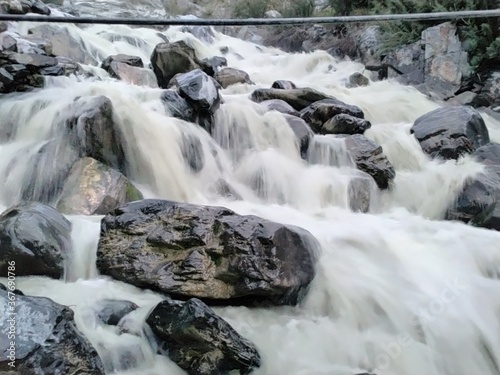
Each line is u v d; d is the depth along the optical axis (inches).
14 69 235.6
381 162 234.1
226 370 107.2
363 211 215.8
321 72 430.6
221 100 257.6
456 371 125.5
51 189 185.2
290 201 219.8
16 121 211.3
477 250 166.4
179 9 605.6
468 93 345.4
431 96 351.6
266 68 440.8
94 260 139.9
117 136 199.9
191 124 234.2
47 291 123.4
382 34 428.1
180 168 213.2
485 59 347.6
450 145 243.3
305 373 113.1
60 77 252.2
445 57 356.2
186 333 107.1
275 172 225.5
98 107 196.5
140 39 406.0
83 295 122.9
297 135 241.4
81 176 178.1
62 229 142.1
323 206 214.2
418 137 262.8
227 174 231.1
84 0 540.4
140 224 140.6
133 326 114.0
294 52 522.6
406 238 171.5
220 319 111.7
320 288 139.4
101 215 167.0
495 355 131.2
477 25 347.9
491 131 300.7
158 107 233.0
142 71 310.2
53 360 93.0
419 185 229.8
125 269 132.3
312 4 538.3
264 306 132.3
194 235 134.3
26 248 127.8
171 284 127.5
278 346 119.6
